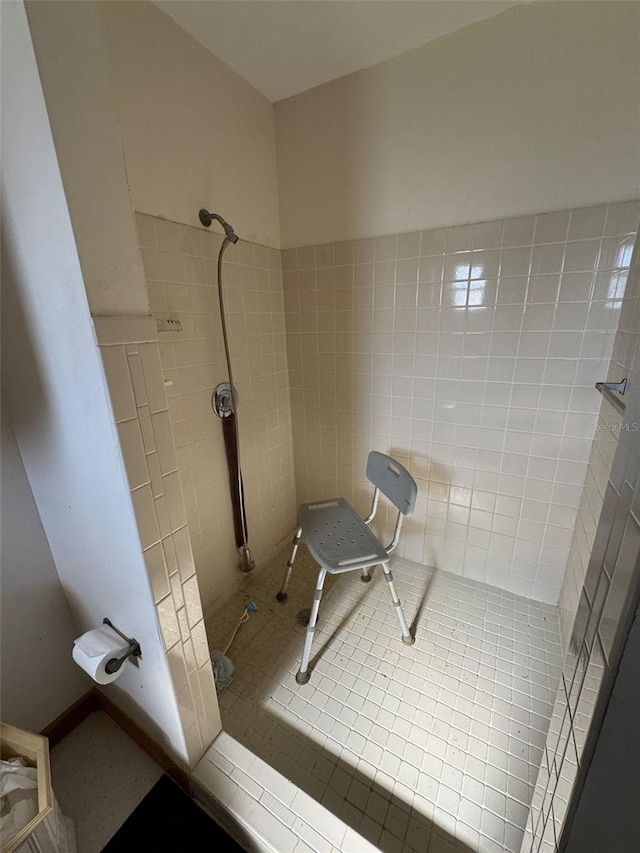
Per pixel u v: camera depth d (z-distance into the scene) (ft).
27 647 3.11
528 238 3.80
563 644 4.26
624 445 1.45
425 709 3.67
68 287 1.88
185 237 3.83
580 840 1.46
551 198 3.62
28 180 1.80
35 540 3.02
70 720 3.46
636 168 3.25
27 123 1.68
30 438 2.64
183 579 2.64
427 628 4.60
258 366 5.18
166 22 3.30
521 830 2.80
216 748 3.10
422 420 4.99
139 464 2.21
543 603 4.90
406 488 4.15
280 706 3.73
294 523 6.61
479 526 5.04
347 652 4.30
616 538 1.37
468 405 4.62
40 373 2.28
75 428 2.26
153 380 2.23
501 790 3.04
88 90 1.75
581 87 3.25
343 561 3.90
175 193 3.66
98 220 1.86
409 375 4.89
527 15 3.25
